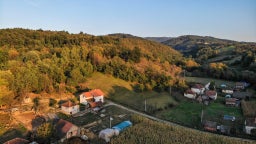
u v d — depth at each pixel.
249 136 73.56
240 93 115.19
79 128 65.62
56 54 124.69
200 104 99.94
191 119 84.75
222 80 141.75
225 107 98.06
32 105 81.12
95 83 107.69
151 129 67.50
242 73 139.12
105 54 138.00
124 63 124.50
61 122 66.56
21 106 79.81
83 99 87.88
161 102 96.38
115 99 96.06
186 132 67.31
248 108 93.56
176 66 164.62
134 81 113.44
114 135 64.81
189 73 151.75
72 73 100.31
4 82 79.12
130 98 97.56
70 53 125.69
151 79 111.69
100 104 86.25
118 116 79.12
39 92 90.50
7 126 66.69
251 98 110.75
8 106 79.06
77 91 98.44
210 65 154.38
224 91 120.06
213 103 103.25
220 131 76.38
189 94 107.50
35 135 60.81
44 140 58.62
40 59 110.56
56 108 80.75
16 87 83.38
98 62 122.50
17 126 67.00
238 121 83.50
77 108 80.75
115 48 145.38
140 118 74.38
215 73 145.12
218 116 87.62
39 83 89.50
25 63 101.12
